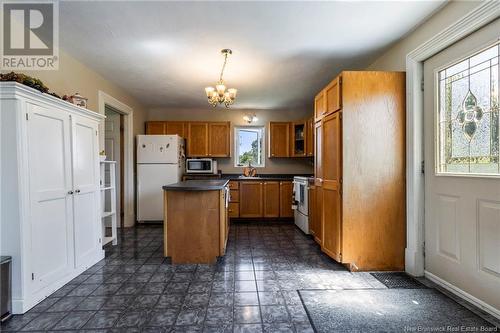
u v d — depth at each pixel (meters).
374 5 2.04
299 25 2.33
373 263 2.60
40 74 2.53
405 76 2.56
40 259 2.05
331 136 2.81
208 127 5.51
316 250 3.30
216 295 2.12
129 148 4.66
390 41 2.64
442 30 2.06
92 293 2.17
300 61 3.14
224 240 3.09
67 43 2.66
